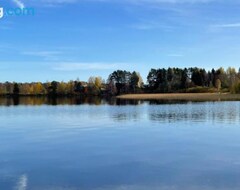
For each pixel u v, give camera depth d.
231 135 26.27
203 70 174.38
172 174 14.88
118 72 179.12
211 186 13.16
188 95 134.38
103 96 159.88
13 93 176.38
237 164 16.62
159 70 175.75
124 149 20.77
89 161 17.52
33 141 24.19
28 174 15.04
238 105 68.88
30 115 48.44
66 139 25.05
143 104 77.94
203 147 21.22
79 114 49.69
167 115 45.88
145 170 15.62
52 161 17.58
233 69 174.75
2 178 14.44
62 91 174.12
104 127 32.72
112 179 14.16
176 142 23.22
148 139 24.69
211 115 44.97
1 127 33.28
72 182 13.78
